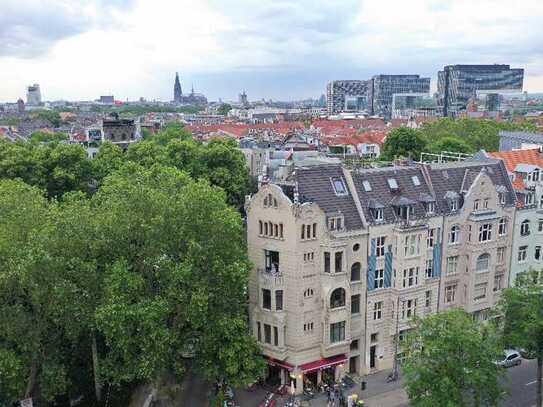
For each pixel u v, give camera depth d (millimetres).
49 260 56938
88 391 70500
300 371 68688
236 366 61156
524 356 63438
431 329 54469
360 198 72562
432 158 143000
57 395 69125
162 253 62812
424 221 75250
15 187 79062
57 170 111562
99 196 80438
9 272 57281
